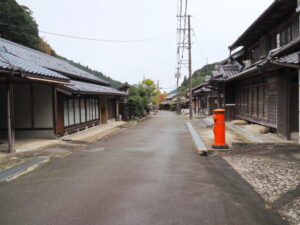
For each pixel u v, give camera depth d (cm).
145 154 678
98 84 2000
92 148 797
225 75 1398
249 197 353
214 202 338
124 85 2781
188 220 287
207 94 2666
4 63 641
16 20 2405
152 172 491
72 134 1161
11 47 1170
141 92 3428
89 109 1472
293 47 659
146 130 1363
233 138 843
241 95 1365
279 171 468
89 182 432
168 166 539
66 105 1120
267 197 351
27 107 998
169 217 296
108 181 436
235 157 605
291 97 733
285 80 725
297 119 736
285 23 951
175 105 6066
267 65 655
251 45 1384
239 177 447
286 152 609
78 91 1020
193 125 1563
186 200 346
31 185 423
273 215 298
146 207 324
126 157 642
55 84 977
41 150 748
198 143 782
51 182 438
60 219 294
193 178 447
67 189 397
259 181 419
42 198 360
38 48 2798
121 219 292
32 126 999
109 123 1902
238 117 1427
